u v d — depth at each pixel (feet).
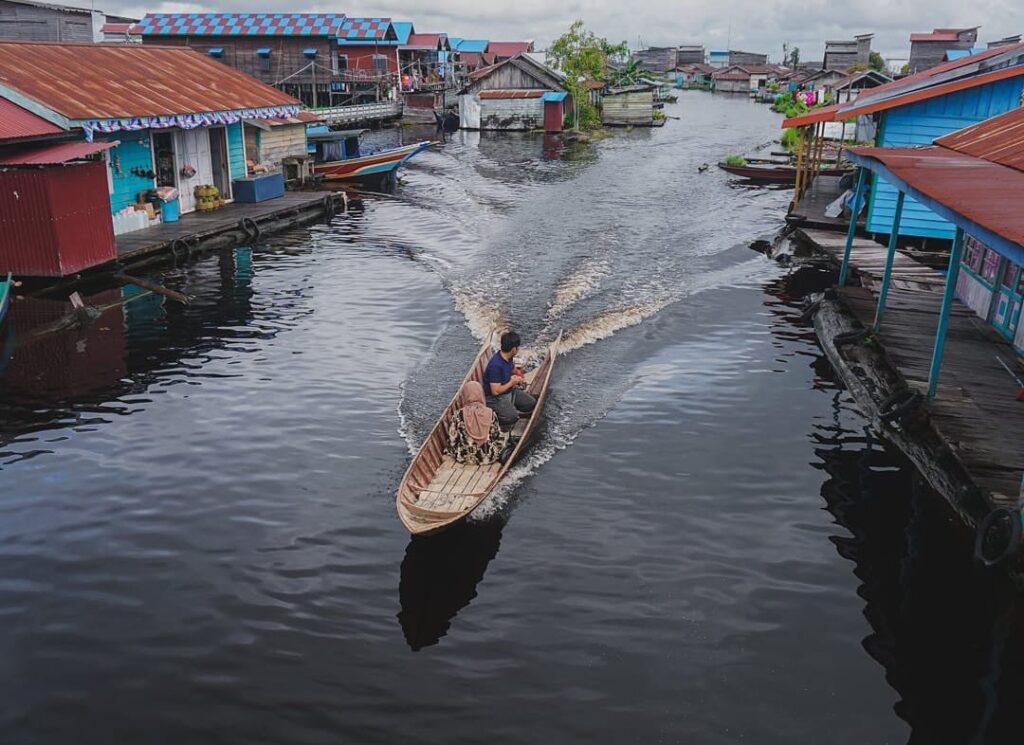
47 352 46.14
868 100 76.64
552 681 22.33
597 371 44.73
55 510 30.25
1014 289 42.70
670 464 34.42
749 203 99.09
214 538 28.68
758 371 44.86
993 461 29.37
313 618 24.76
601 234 79.82
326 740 20.21
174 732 20.40
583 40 227.40
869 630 24.45
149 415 38.24
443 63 249.34
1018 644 24.00
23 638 23.70
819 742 20.38
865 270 57.11
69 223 56.03
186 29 183.52
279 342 48.26
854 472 33.91
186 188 79.66
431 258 69.56
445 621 24.71
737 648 23.63
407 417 38.29
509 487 32.37
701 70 491.72
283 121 103.04
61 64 71.46
